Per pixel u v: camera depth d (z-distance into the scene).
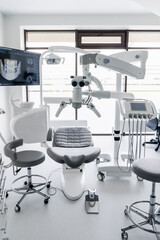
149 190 2.34
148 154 3.44
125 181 2.55
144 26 4.04
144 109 1.98
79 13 3.81
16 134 2.16
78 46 4.29
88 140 2.51
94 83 2.11
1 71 2.50
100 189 2.35
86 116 4.83
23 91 4.23
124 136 4.29
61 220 1.84
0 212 1.52
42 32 4.30
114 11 3.71
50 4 3.37
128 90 4.56
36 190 2.14
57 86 4.53
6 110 3.98
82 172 2.43
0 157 1.81
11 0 3.20
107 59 1.92
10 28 3.94
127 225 1.78
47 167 2.95
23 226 1.76
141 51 2.13
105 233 1.69
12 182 2.38
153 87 4.63
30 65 2.88
